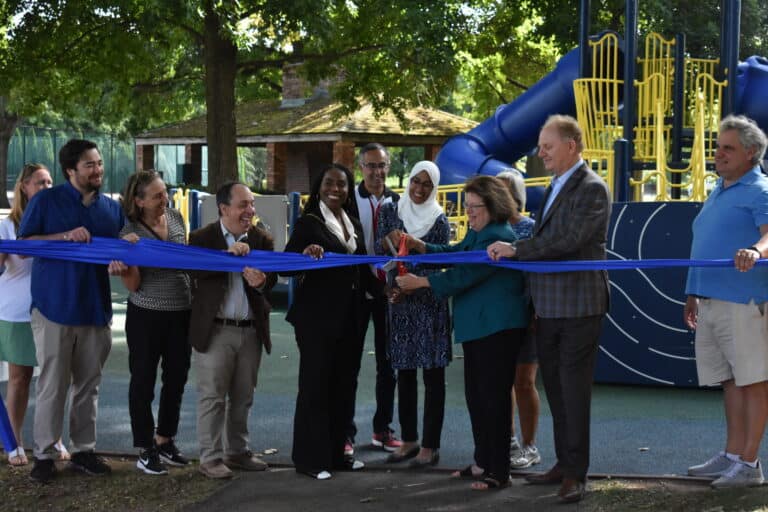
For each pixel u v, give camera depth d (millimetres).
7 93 23812
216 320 5625
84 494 5359
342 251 5789
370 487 5484
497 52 27281
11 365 6145
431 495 5320
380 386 6395
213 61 22078
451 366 9336
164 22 21984
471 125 30375
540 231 5195
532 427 5980
